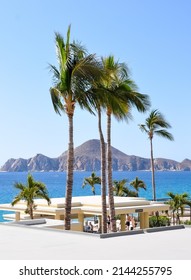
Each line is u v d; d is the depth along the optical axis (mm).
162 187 145000
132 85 26859
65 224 21391
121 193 46281
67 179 21703
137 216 41969
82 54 21656
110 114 27344
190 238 14109
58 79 22141
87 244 13039
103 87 23875
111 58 26484
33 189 28156
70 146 21922
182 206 35781
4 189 134250
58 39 21422
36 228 16484
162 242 13336
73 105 22000
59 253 11648
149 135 48656
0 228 16719
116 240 13750
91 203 31391
